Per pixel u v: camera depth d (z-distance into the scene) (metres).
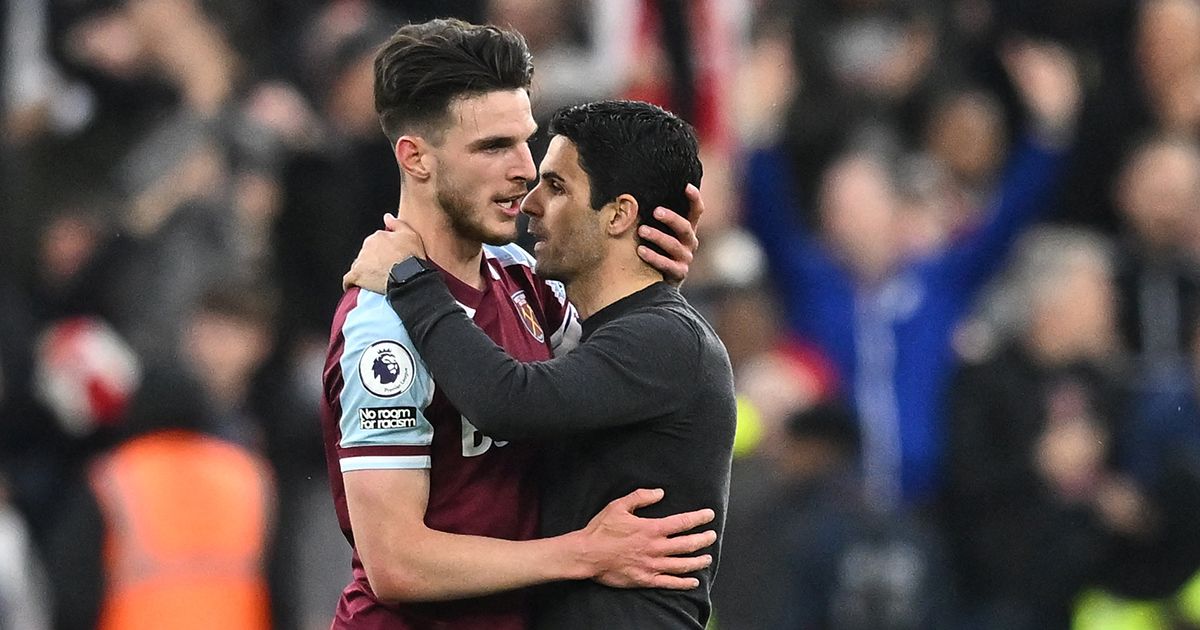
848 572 29.23
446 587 15.85
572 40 34.34
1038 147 36.03
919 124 36.62
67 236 32.78
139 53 33.09
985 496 32.03
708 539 16.42
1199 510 31.62
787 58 36.69
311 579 29.17
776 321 33.34
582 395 15.79
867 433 32.59
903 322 33.09
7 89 34.44
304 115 33.47
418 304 15.83
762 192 34.56
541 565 15.95
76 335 31.45
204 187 31.81
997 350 32.81
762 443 29.30
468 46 15.94
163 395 26.81
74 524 26.47
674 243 16.59
